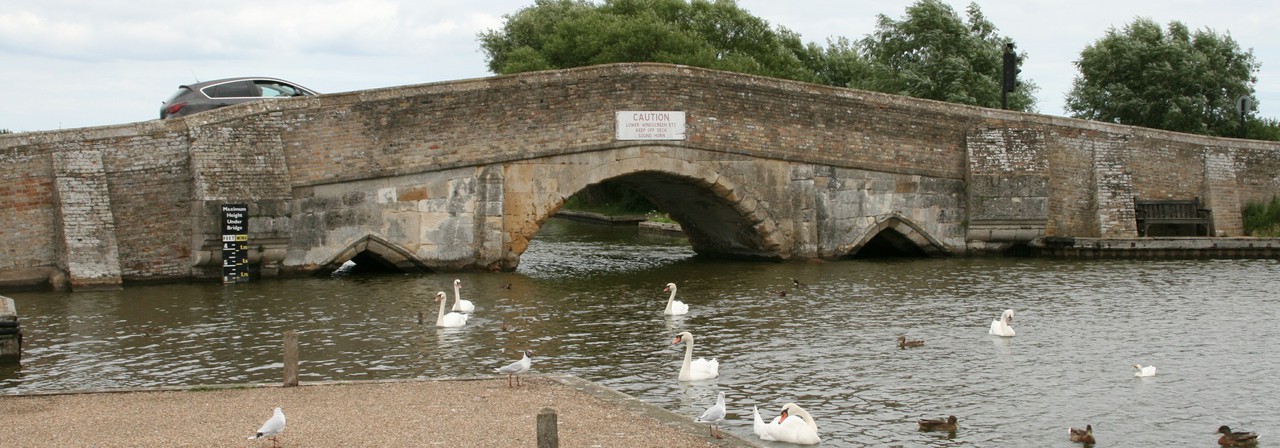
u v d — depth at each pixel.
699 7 61.78
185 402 15.10
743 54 58.94
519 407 14.73
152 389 16.05
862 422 15.99
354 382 16.69
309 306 25.72
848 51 68.06
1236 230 41.91
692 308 26.08
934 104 37.25
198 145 29.02
